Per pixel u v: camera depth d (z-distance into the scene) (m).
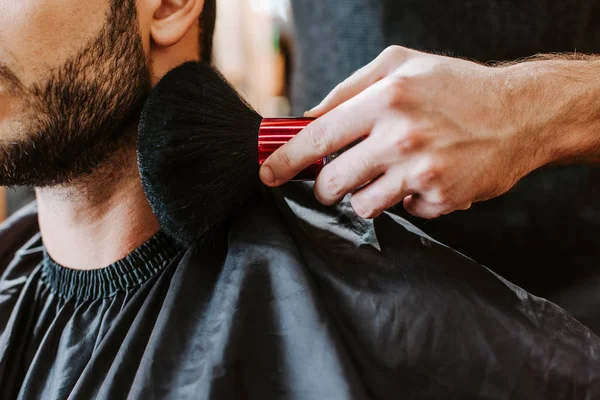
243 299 0.41
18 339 0.50
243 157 0.43
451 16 0.67
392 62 0.47
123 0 0.44
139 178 0.48
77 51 0.42
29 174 0.45
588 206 0.66
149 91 0.48
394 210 0.59
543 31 0.66
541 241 0.68
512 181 0.46
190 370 0.39
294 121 0.43
